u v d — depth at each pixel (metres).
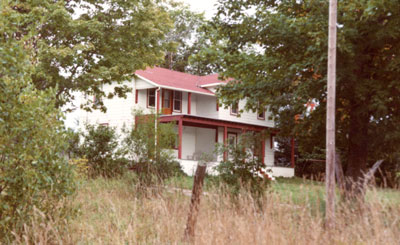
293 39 13.16
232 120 33.75
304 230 6.36
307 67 12.90
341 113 14.61
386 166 19.27
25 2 17.17
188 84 33.16
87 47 18.86
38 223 6.96
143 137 15.27
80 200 10.41
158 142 15.35
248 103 15.49
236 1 14.62
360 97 12.42
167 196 9.59
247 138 14.43
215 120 29.88
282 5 14.62
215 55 15.41
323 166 29.05
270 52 14.13
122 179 14.24
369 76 13.67
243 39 14.34
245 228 6.20
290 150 36.47
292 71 13.02
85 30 19.55
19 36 17.28
